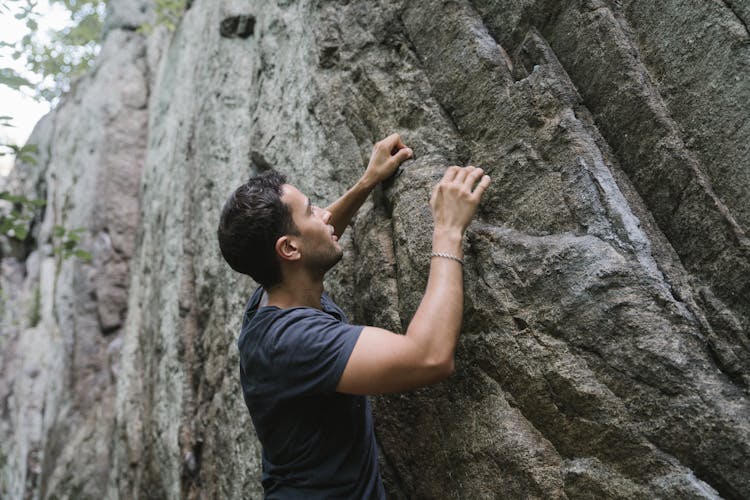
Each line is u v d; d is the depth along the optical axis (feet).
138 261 16.48
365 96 7.72
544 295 5.29
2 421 23.50
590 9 5.84
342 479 5.34
